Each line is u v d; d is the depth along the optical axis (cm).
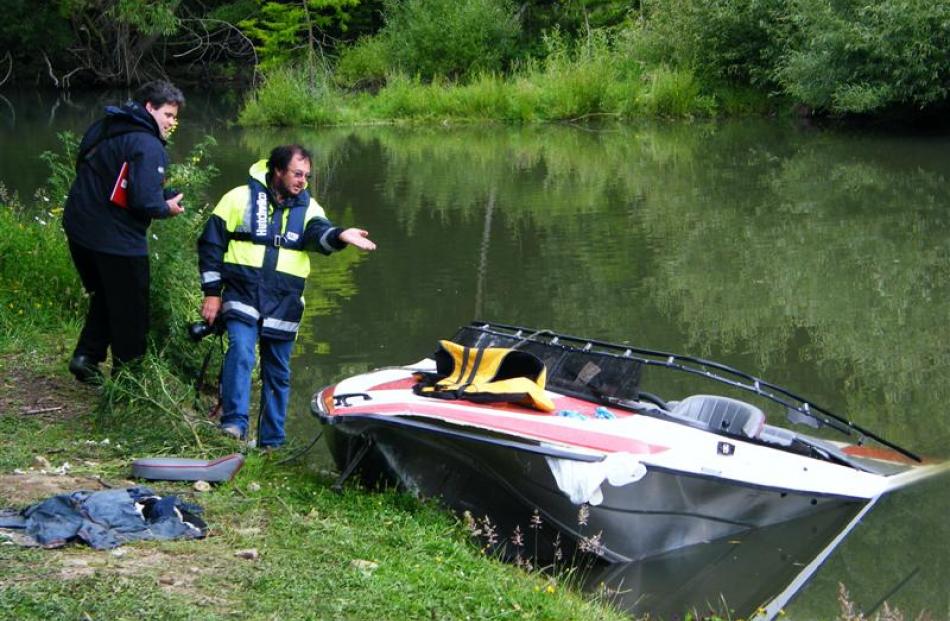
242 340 639
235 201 645
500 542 602
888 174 1997
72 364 695
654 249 1382
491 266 1299
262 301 643
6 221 988
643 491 598
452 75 3856
